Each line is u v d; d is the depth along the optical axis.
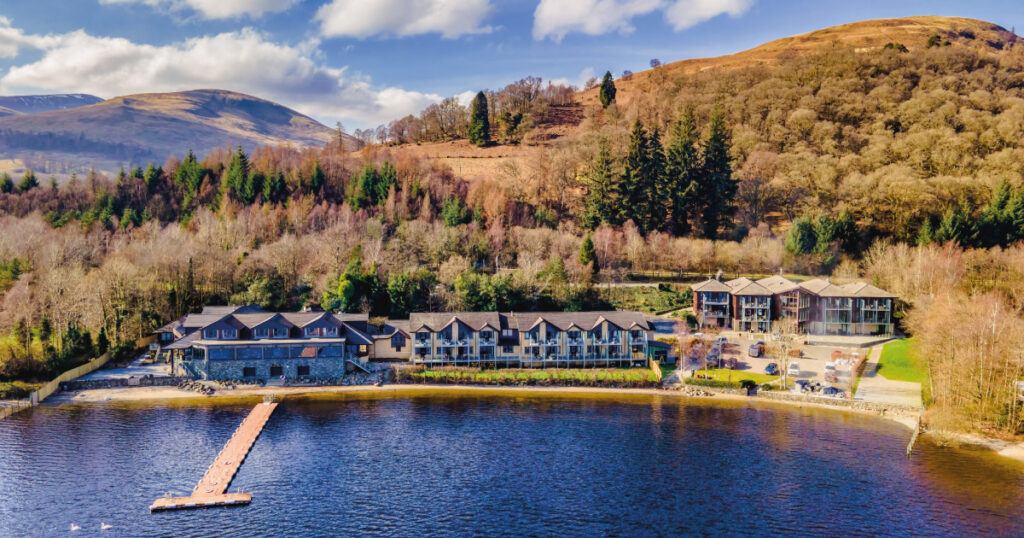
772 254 186.62
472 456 90.38
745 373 126.69
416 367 128.50
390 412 108.62
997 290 141.50
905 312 151.88
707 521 72.81
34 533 68.69
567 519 73.12
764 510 75.31
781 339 130.38
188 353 126.06
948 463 87.62
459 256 176.88
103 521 71.31
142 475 82.50
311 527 70.75
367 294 151.75
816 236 190.75
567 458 89.81
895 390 115.12
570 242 187.50
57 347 126.00
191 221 199.62
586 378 124.44
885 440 96.19
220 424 101.00
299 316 131.75
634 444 94.94
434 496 78.38
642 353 135.38
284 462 87.69
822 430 100.50
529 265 167.62
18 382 113.69
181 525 70.81
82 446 91.44
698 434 98.94
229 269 161.62
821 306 154.62
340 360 125.44
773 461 88.75
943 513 74.19
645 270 189.62
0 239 164.50
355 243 175.38
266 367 123.69
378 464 87.31
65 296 136.00
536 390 122.12
